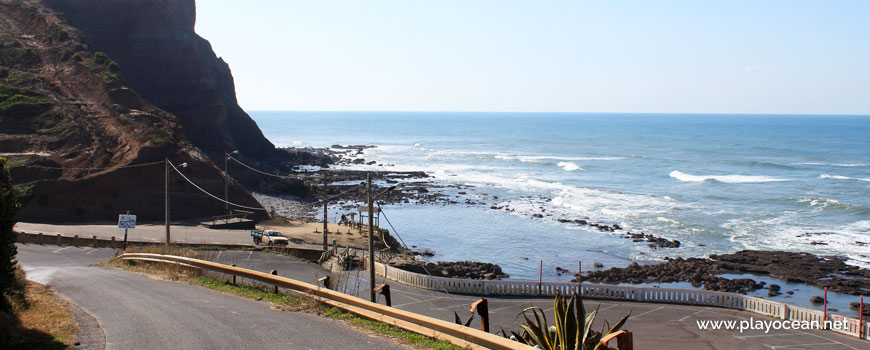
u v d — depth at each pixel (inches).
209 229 2012.8
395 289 1107.9
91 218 2057.1
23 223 1905.8
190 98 4015.8
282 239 1711.4
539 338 401.4
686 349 782.5
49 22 3378.4
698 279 1649.9
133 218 1471.5
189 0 4717.0
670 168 4667.8
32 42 3186.5
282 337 445.7
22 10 3513.8
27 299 561.9
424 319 447.8
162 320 503.5
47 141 2325.3
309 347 418.9
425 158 5693.9
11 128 2362.2
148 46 4020.7
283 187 3329.2
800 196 3174.2
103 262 1109.1
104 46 3978.8
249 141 4785.9
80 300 602.5
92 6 3991.1
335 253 1535.4
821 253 1994.3
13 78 2736.2
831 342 823.1
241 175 3499.0
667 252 2030.0
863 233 2305.6
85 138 2370.8
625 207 2938.0
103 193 2101.4
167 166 1457.9
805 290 1562.5
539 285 1104.8
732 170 4498.0
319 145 7603.4
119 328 473.7
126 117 2546.8
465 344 407.2
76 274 842.2
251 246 1614.2
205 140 3900.1
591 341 384.5
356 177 4057.6
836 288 1544.0
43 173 2095.2
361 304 511.2
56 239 1553.9
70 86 2810.0
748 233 2314.2
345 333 457.4
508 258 1948.8
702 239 2230.6
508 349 368.8
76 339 435.8
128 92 2768.2
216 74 4921.3
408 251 1980.8
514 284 1106.7
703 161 5147.6
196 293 651.5
